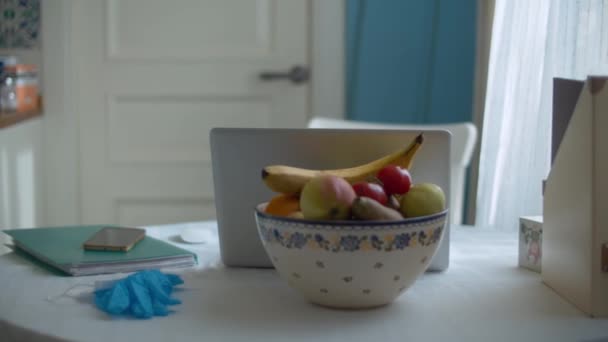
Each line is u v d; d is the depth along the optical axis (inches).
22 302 37.8
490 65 63.4
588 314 36.4
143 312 35.4
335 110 115.2
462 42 111.3
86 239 47.7
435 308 37.3
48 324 34.5
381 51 113.3
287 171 37.6
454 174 72.6
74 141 115.3
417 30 112.5
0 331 35.3
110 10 114.5
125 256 43.6
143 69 115.6
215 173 43.5
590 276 36.1
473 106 111.6
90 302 37.8
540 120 57.6
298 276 36.2
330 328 34.3
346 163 42.7
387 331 33.9
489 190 64.0
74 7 114.3
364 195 36.3
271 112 116.6
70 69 114.5
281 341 32.5
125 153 117.0
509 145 61.0
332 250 34.6
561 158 39.2
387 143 42.3
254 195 43.3
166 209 118.3
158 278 38.4
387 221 34.5
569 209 38.4
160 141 117.0
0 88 101.3
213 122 116.6
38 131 112.1
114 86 115.8
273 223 36.0
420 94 113.3
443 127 74.4
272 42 115.7
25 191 104.0
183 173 117.5
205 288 40.5
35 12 113.0
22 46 113.5
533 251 44.4
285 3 115.0
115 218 118.3
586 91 35.9
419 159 42.3
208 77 115.9
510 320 35.7
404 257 35.1
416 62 113.0
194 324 34.6
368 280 35.3
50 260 43.0
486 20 104.7
